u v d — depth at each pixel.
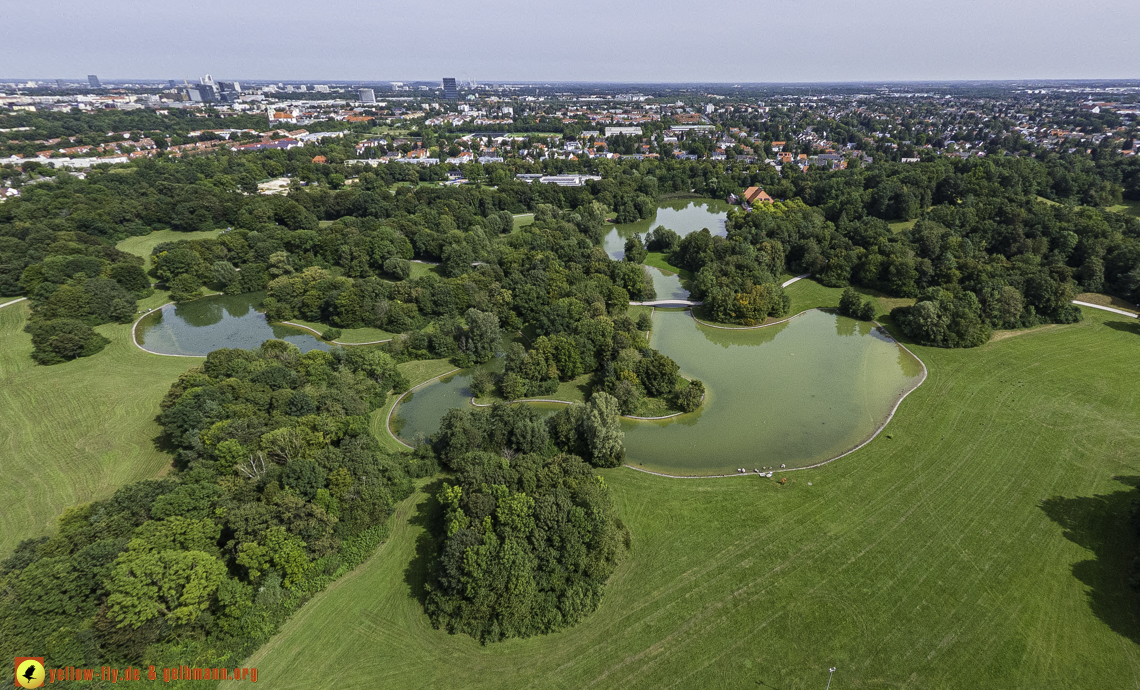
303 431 70.81
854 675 47.88
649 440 85.62
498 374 104.00
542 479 63.69
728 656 49.81
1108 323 114.69
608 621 53.44
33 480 73.19
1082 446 76.94
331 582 57.78
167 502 54.78
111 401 90.56
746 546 62.16
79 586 45.19
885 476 73.69
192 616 47.56
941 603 54.31
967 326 107.75
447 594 53.50
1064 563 58.25
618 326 110.19
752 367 108.88
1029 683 46.78
